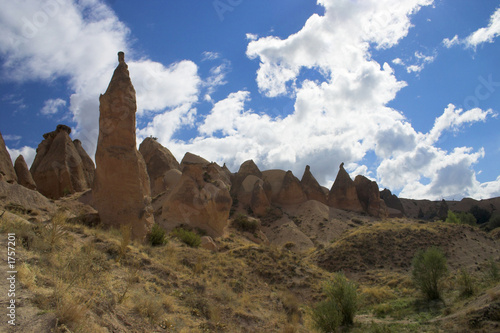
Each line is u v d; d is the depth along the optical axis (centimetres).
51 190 4762
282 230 5984
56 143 5206
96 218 2173
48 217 2109
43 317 657
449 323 1565
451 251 3731
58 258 1070
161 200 5262
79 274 992
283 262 2662
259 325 1389
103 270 1207
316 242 5453
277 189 7975
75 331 666
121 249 1484
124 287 1155
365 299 2597
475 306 1652
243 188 7856
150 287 1305
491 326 1402
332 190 7788
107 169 2242
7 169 3397
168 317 1097
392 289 2875
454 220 6391
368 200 7538
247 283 2066
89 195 4416
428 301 2247
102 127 2316
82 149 6184
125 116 2302
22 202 2436
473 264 3462
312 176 8150
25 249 1017
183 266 1855
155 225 2456
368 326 1777
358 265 3597
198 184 4284
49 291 788
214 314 1280
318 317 1702
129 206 2234
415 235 4097
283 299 1886
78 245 1357
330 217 6538
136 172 2314
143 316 993
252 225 4947
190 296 1379
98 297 927
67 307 703
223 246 3388
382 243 3947
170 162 7400
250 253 2731
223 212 4250
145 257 1596
